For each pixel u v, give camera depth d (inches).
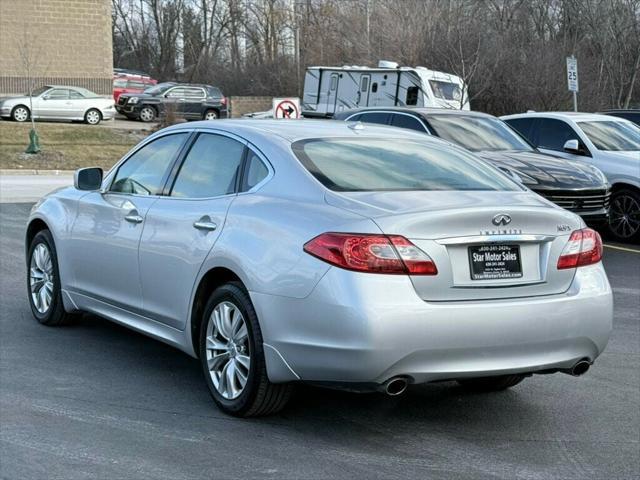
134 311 249.8
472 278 192.1
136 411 216.5
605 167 542.3
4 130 1289.4
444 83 1122.0
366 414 219.3
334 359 185.8
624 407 230.7
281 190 210.2
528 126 589.3
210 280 219.9
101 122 1541.6
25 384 236.2
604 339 207.8
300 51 2010.3
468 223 191.3
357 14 1672.0
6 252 446.9
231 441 197.5
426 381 190.7
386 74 1127.0
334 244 186.9
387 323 181.9
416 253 186.5
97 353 269.0
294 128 236.5
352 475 179.8
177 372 251.1
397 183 212.7
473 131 509.4
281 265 195.0
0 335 287.4
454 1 1517.0
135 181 259.1
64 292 286.0
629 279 424.5
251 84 2171.5
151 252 237.1
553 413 224.5
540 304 195.5
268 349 197.8
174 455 188.4
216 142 238.1
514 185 230.4
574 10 1521.9
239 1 2677.2
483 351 190.5
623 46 1461.6
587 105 1347.2
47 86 1478.8
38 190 817.5
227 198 221.5
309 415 216.8
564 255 202.8
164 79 2906.0
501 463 189.3
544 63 1331.2
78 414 213.3
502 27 1534.2
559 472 185.3
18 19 1582.2
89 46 1637.6
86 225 270.8
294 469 182.2
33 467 180.1
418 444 199.3
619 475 184.5
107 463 183.2
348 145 227.8
